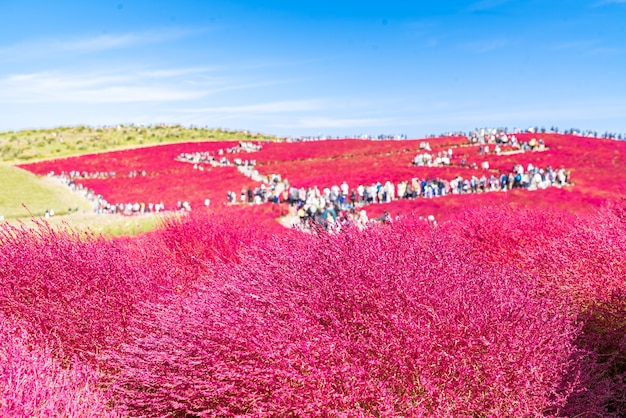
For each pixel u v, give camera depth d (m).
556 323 4.29
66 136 98.69
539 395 3.60
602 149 47.00
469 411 3.43
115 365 4.89
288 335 3.90
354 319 3.91
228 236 7.97
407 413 3.40
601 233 6.35
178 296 5.95
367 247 5.07
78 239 6.98
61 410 3.58
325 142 75.75
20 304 5.54
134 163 66.75
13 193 45.19
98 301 5.64
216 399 3.94
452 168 39.75
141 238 8.33
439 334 3.70
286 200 31.45
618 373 4.45
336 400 3.50
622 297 5.07
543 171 33.41
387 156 55.94
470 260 5.53
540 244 7.14
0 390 3.53
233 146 77.06
